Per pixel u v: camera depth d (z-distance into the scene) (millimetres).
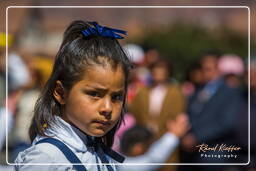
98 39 4293
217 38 32906
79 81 4152
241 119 11281
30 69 12141
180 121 11531
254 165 11008
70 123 4375
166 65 12953
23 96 11195
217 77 13242
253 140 11039
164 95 12156
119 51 4289
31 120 4691
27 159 4152
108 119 4137
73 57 4223
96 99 4129
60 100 4320
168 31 32500
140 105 12141
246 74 14172
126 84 4344
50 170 4113
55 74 4328
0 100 10648
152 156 10211
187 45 31234
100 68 4113
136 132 10008
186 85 15094
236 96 12023
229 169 11133
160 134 11672
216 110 11930
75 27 4473
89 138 4473
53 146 4211
